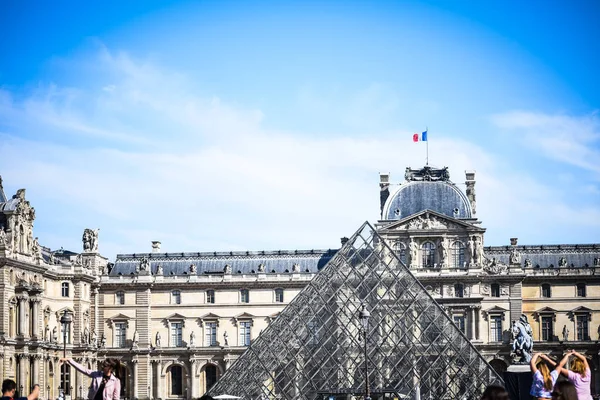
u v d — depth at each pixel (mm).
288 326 151875
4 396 54000
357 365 146750
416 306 147875
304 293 153750
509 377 102938
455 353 142625
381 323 148500
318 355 149000
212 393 149875
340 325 149750
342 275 153875
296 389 148000
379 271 152500
